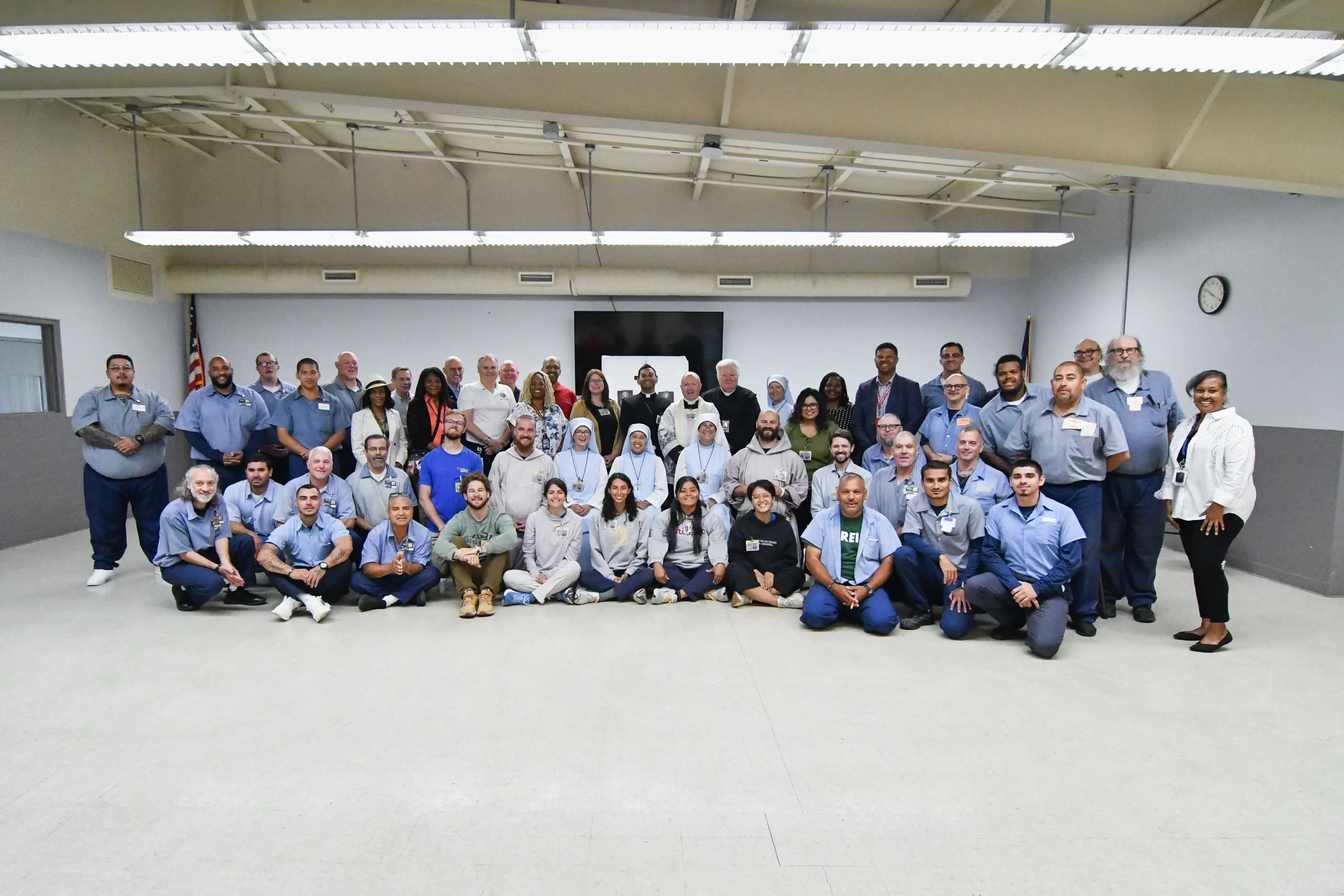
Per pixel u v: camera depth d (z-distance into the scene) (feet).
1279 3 12.41
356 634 11.86
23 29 8.75
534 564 14.02
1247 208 17.26
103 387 15.38
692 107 13.04
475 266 27.12
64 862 6.02
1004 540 11.57
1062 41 8.83
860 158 22.11
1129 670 10.32
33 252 20.17
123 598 14.03
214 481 13.16
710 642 11.43
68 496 20.83
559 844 6.23
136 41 9.04
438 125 22.13
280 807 6.80
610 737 8.14
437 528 14.76
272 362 18.79
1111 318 22.88
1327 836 6.41
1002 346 28.45
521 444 15.06
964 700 9.22
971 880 5.81
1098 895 5.64
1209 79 12.87
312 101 13.33
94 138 22.58
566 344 28.32
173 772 7.43
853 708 8.96
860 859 6.04
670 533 14.02
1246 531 16.47
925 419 15.49
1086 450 11.93
